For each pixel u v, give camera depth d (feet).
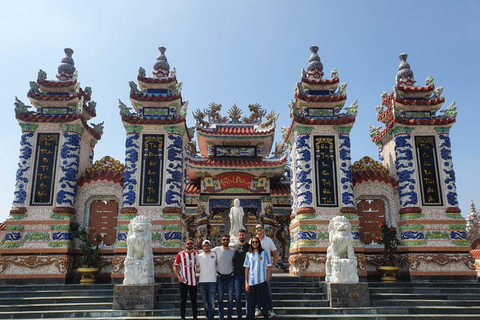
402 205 52.90
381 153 61.93
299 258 48.85
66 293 43.29
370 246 52.80
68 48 59.41
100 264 51.19
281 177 87.81
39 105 55.21
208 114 86.58
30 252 48.85
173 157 53.26
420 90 56.49
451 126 55.06
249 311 31.35
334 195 52.29
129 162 52.54
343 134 54.34
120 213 51.39
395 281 48.70
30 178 51.85
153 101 55.42
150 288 38.55
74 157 53.16
